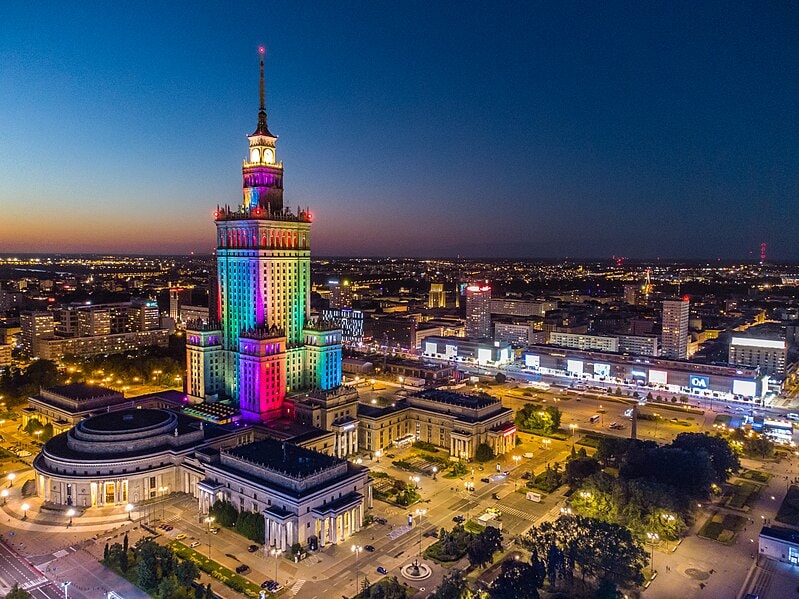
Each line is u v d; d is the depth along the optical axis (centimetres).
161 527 19475
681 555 17775
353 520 19125
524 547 16762
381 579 16512
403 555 17838
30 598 14288
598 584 15550
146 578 15525
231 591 15888
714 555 17775
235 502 19838
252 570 16950
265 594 15700
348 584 16275
